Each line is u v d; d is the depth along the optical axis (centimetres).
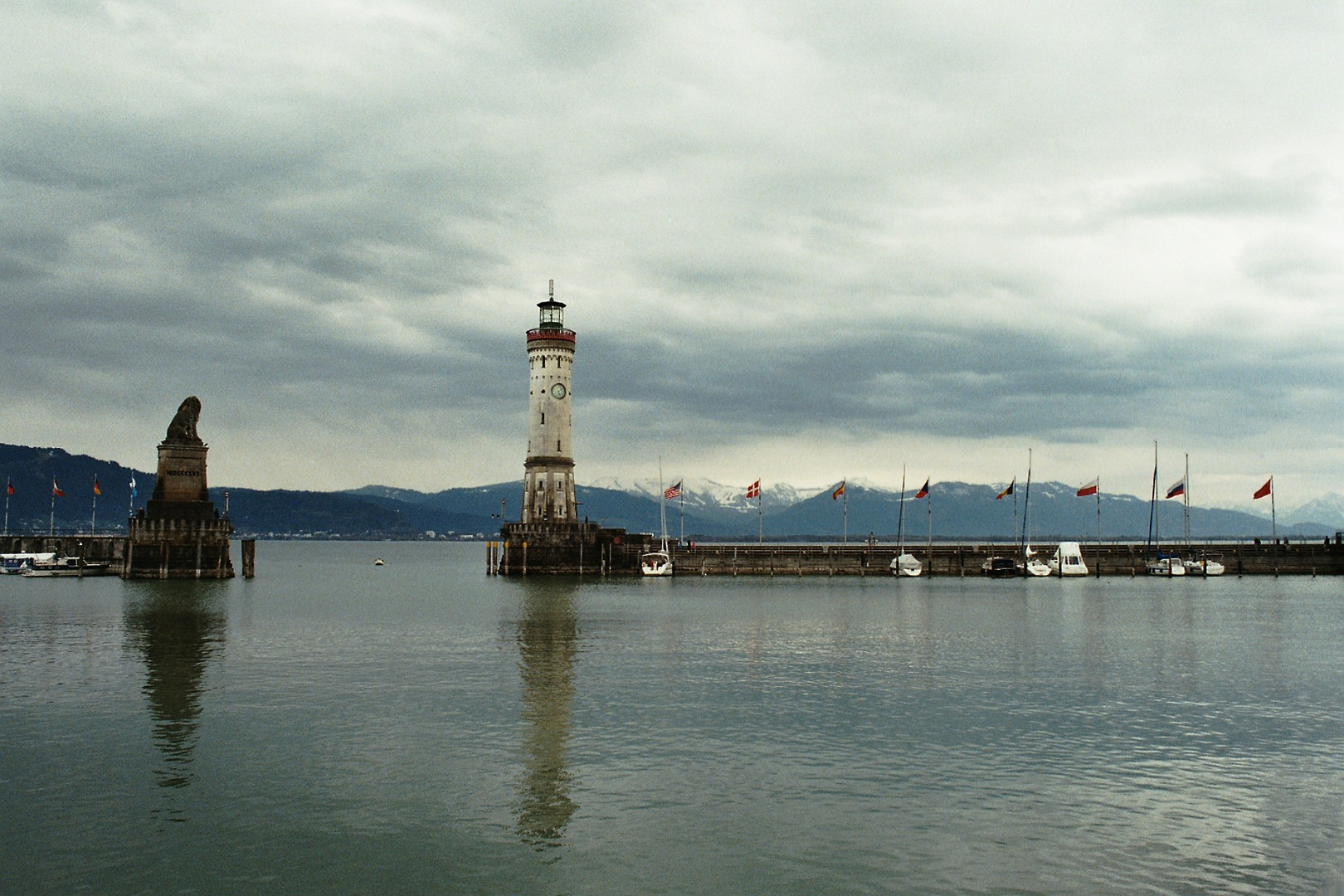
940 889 2942
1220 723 4853
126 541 14525
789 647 7356
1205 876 3031
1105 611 10294
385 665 6456
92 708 5069
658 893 2919
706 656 6875
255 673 6131
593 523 15812
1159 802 3653
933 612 10112
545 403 15412
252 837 3291
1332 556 16438
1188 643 7706
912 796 3709
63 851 3169
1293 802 3662
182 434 13912
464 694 5453
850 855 3170
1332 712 5103
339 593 12900
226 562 14288
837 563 15850
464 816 3491
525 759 4150
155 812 3506
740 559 15700
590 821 3444
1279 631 8506
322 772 3966
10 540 16062
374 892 2906
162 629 8350
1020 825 3431
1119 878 3016
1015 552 17025
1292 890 2939
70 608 10031
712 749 4319
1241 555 16512
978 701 5341
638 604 10981
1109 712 5081
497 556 16900
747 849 3219
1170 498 14788
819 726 4744
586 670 6262
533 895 2897
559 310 15425
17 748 4275
